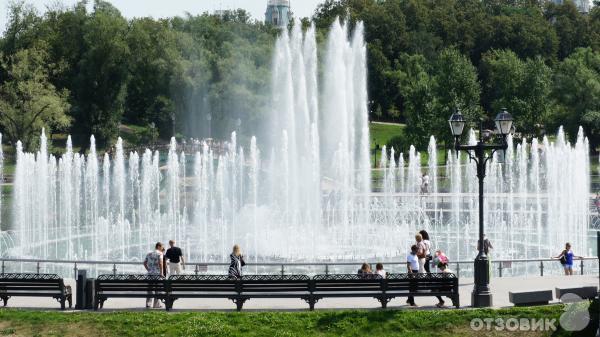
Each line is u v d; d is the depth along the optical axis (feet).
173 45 515.91
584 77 478.18
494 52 633.61
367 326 112.06
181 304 126.72
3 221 326.85
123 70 520.83
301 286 118.83
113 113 525.75
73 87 527.81
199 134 487.61
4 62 484.33
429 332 111.14
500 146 124.67
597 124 462.19
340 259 199.00
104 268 192.75
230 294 118.32
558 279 147.54
